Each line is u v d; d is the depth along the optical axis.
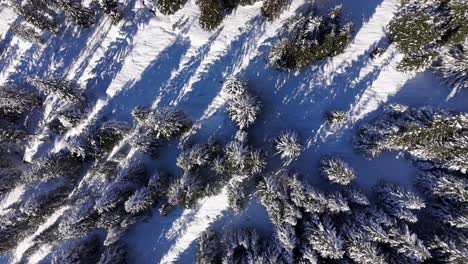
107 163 21.08
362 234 17.06
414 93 19.53
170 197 18.55
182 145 20.39
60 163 20.50
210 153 19.11
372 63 19.80
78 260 20.38
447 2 16.19
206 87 20.94
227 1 19.75
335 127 20.08
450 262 16.58
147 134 19.84
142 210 19.91
